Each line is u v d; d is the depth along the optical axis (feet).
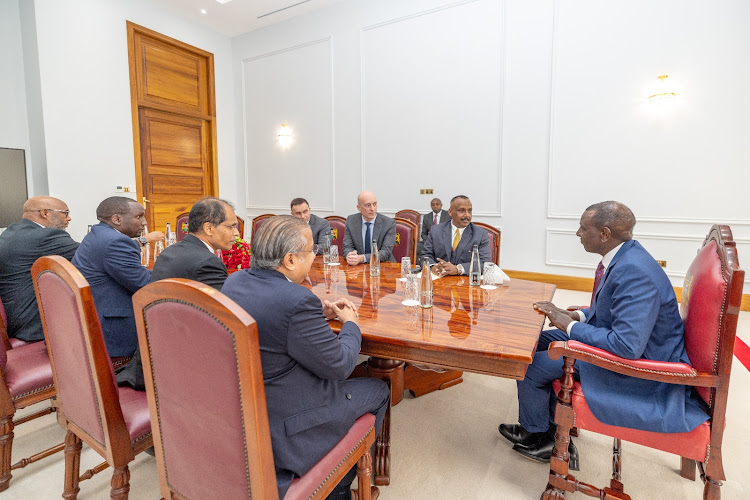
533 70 15.07
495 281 7.18
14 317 6.43
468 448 5.90
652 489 5.03
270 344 3.24
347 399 4.04
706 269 4.03
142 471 5.45
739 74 12.10
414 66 17.43
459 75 16.51
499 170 16.07
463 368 4.16
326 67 19.66
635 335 3.97
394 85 17.99
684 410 3.97
